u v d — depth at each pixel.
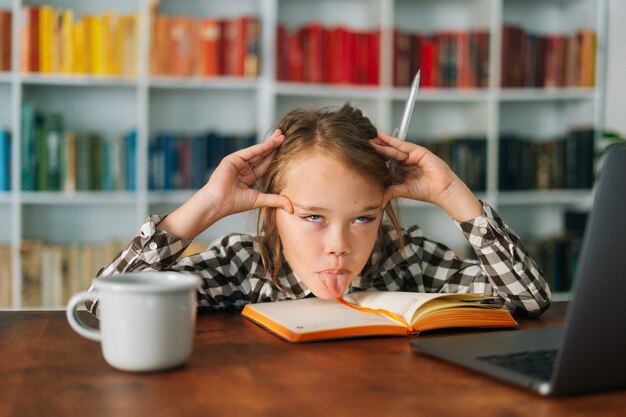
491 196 2.98
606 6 3.11
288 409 0.59
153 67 2.67
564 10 3.32
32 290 2.61
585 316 0.60
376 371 0.71
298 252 0.97
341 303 1.02
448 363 0.74
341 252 0.95
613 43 3.05
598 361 0.62
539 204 3.41
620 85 3.00
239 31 2.71
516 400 0.61
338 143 0.95
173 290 0.70
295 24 3.11
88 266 2.65
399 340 0.86
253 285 1.17
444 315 0.92
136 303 0.69
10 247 2.61
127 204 3.05
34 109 2.81
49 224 2.99
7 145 2.64
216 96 3.07
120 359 0.70
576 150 3.02
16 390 0.64
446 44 2.92
